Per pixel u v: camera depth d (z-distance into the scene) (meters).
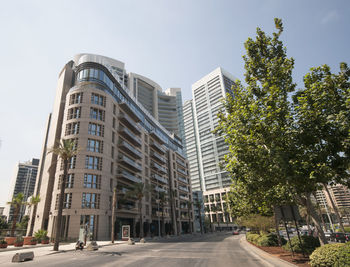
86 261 13.51
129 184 52.19
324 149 8.89
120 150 50.88
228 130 11.87
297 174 9.10
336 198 128.88
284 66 11.41
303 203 11.34
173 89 179.62
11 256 16.88
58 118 54.97
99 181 41.56
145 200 58.75
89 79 48.84
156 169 70.44
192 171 153.62
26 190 166.88
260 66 12.33
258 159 10.74
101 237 38.31
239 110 11.45
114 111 52.12
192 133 163.00
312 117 9.08
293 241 14.01
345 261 7.43
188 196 92.75
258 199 14.02
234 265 11.44
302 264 10.04
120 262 12.96
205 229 97.12
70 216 36.56
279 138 9.94
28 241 26.97
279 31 12.35
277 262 11.14
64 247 24.89
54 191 39.91
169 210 72.75
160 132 81.75
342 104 8.43
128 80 119.31
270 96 10.38
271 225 24.20
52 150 25.73
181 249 21.17
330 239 27.88
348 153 8.49
